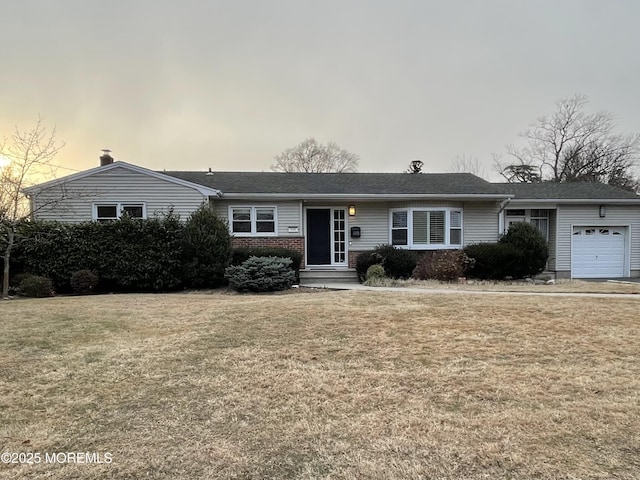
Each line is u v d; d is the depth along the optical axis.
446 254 12.99
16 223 10.60
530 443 2.77
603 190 16.61
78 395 3.63
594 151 30.59
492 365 4.34
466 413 3.24
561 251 15.65
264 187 14.36
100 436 2.91
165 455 2.66
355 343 5.12
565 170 31.89
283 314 6.72
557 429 2.96
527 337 5.35
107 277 11.33
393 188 14.70
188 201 12.87
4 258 10.41
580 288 10.71
